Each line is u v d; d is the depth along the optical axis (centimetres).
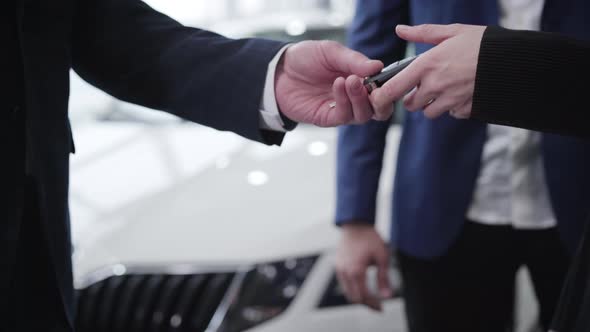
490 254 147
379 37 151
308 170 229
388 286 161
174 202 221
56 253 86
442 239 147
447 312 153
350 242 159
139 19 105
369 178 156
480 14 138
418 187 149
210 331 190
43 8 86
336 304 192
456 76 93
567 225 137
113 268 202
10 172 83
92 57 104
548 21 132
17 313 85
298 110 101
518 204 141
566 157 135
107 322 199
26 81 84
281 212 208
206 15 784
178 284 196
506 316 155
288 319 189
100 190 238
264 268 194
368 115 98
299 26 323
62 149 87
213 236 203
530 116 93
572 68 91
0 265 81
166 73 103
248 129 102
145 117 311
